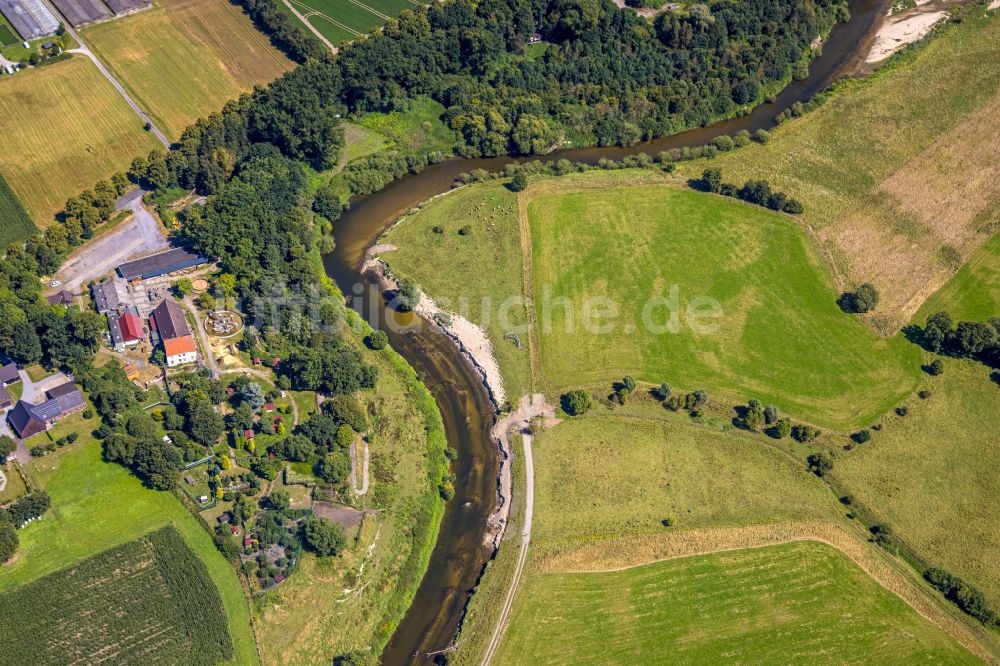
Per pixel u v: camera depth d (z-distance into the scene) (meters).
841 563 154.25
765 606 148.38
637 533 157.00
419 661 142.75
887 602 149.00
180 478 161.88
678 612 147.38
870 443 171.12
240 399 173.00
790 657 142.00
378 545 154.50
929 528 158.62
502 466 168.62
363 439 169.25
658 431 172.88
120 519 156.25
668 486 164.25
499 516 161.00
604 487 163.88
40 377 176.12
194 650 139.00
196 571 148.38
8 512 152.50
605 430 172.88
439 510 162.62
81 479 161.00
